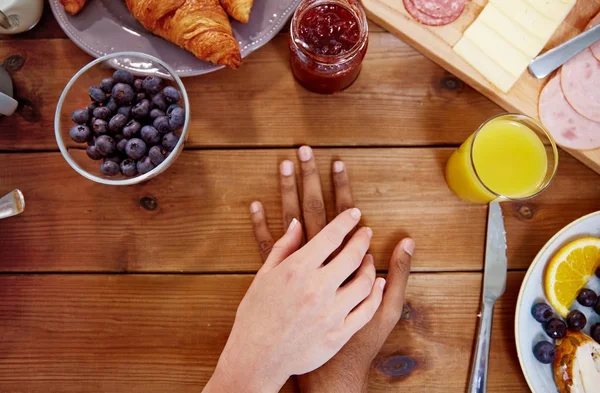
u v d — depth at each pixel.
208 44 0.54
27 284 0.60
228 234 0.60
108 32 0.58
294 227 0.57
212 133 0.61
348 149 0.61
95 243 0.60
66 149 0.55
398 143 0.61
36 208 0.60
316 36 0.54
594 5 0.58
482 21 0.58
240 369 0.51
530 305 0.58
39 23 0.61
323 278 0.52
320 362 0.52
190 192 0.60
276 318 0.51
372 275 0.55
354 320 0.53
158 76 0.56
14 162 0.60
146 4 0.54
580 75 0.58
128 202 0.60
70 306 0.60
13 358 0.59
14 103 0.59
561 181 0.60
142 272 0.60
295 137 0.61
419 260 0.60
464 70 0.59
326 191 0.61
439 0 0.59
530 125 0.57
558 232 0.56
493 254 0.59
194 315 0.59
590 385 0.56
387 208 0.60
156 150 0.53
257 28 0.58
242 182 0.60
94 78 0.57
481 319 0.58
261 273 0.55
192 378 0.59
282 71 0.61
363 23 0.53
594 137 0.58
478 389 0.57
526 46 0.58
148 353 0.59
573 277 0.57
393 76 0.61
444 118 0.61
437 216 0.60
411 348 0.59
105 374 0.59
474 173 0.54
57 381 0.59
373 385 0.59
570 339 0.57
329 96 0.61
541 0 0.58
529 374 0.57
